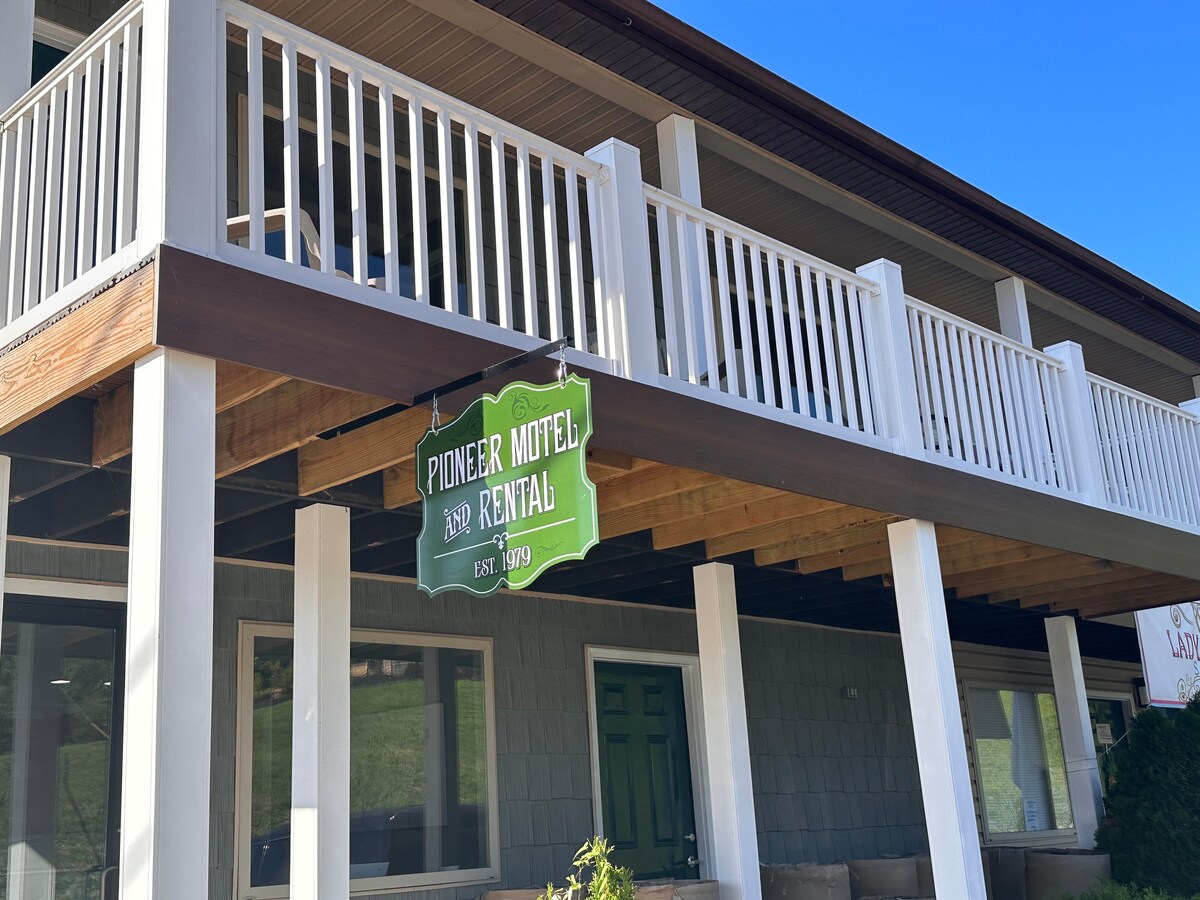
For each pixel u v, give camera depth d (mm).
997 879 9461
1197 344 11773
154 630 3479
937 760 6168
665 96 7734
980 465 7055
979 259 9852
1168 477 9047
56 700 5859
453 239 4832
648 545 6758
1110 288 10477
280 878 6418
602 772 8234
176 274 3756
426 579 4227
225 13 4156
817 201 9219
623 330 5309
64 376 4070
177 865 3332
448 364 4520
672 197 5758
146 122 3938
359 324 4262
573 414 3854
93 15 7027
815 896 7621
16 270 4562
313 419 4578
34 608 5863
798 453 5832
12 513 5582
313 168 7645
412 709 7238
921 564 6383
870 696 10602
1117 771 9094
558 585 7605
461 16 6965
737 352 10047
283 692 6684
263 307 3977
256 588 6664
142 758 3410
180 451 3668
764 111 7898
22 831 5641
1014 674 12188
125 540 6043
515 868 7449
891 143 8422
